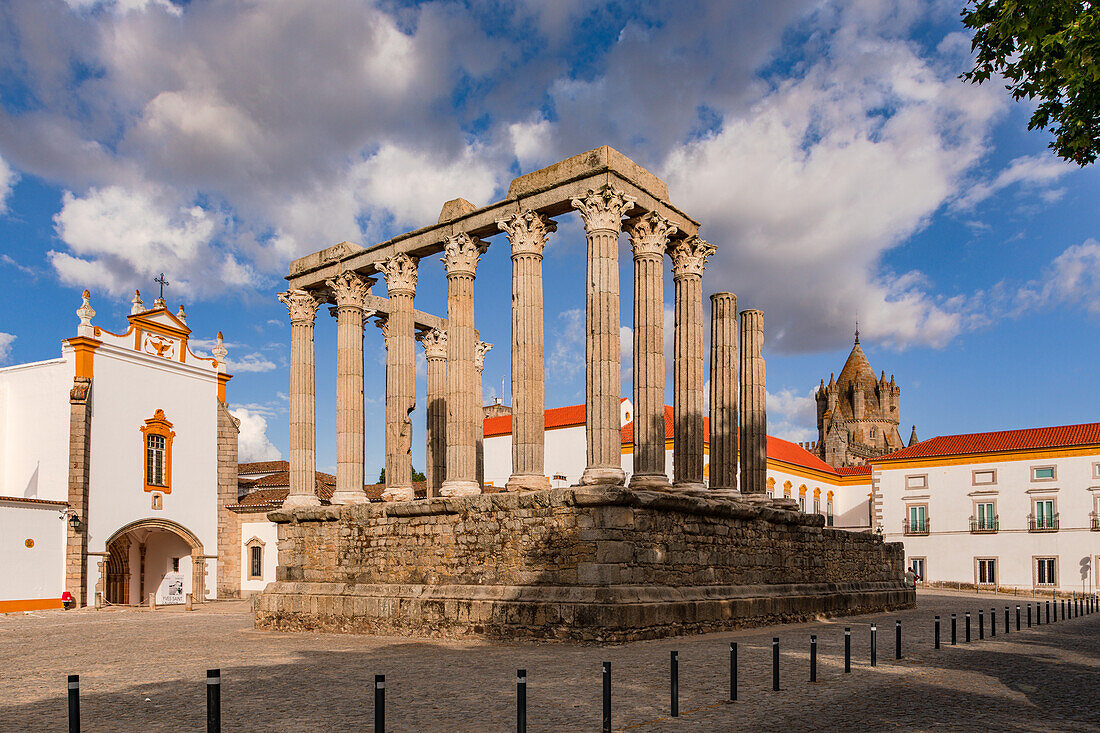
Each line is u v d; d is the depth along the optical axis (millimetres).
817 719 13461
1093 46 15250
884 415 136500
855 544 38469
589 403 25609
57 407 50562
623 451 62781
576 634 23312
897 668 19219
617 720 13344
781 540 32406
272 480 66000
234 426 60344
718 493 30734
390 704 14797
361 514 30609
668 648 21938
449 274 30281
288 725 13234
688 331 29875
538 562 25078
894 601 40594
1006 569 69375
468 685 16641
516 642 24219
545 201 27625
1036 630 31062
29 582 46406
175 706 15031
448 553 27656
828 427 123750
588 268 26047
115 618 41531
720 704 14625
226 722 13547
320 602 30812
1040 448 68938
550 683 16672
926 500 74125
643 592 24156
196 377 58156
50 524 47844
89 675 19328
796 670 18531
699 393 29625
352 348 34094
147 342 54656
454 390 29516
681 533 26406
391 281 32688
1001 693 16062
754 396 33906
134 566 57969
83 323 50625
